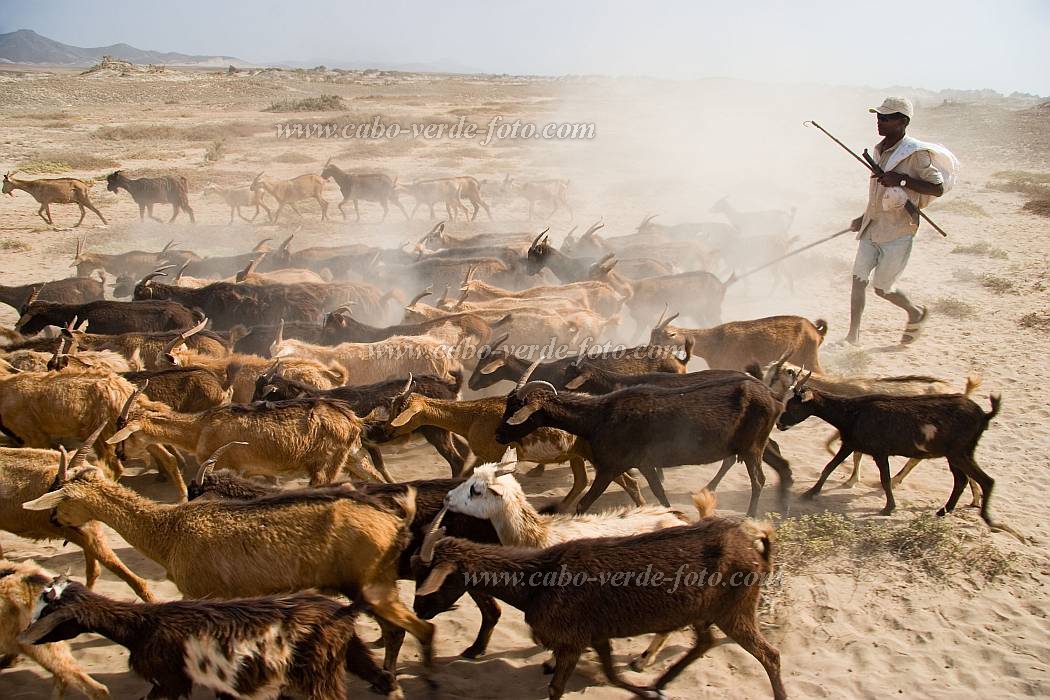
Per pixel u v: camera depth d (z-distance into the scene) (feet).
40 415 28.22
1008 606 22.49
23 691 20.16
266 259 55.31
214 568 19.76
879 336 47.26
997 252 65.92
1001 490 29.19
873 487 29.84
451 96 271.69
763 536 19.21
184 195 81.05
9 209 87.15
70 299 49.80
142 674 17.71
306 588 19.67
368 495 20.08
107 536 27.07
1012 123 171.42
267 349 37.40
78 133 147.95
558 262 51.65
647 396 26.23
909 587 23.41
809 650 21.15
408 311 41.27
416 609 20.15
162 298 44.75
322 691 17.25
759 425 26.50
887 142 43.19
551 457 27.89
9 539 26.58
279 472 26.05
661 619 18.63
